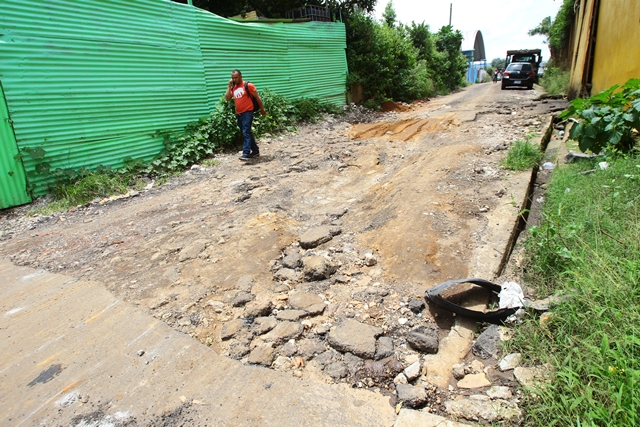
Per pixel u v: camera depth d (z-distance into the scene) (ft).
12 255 13.25
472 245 11.32
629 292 7.08
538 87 65.67
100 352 8.21
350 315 9.04
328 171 19.98
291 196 16.83
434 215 13.01
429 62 73.97
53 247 13.65
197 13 25.62
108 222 15.69
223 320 9.05
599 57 28.58
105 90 20.67
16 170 17.66
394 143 24.77
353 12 45.75
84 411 6.77
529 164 17.08
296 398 6.84
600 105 15.70
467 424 6.08
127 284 10.74
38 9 17.74
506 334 7.95
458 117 31.17
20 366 7.95
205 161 23.45
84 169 19.80
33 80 17.85
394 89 51.85
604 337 5.96
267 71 32.14
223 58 28.02
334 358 7.81
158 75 23.39
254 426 6.29
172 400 6.90
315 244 12.16
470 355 7.82
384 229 12.66
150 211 16.55
